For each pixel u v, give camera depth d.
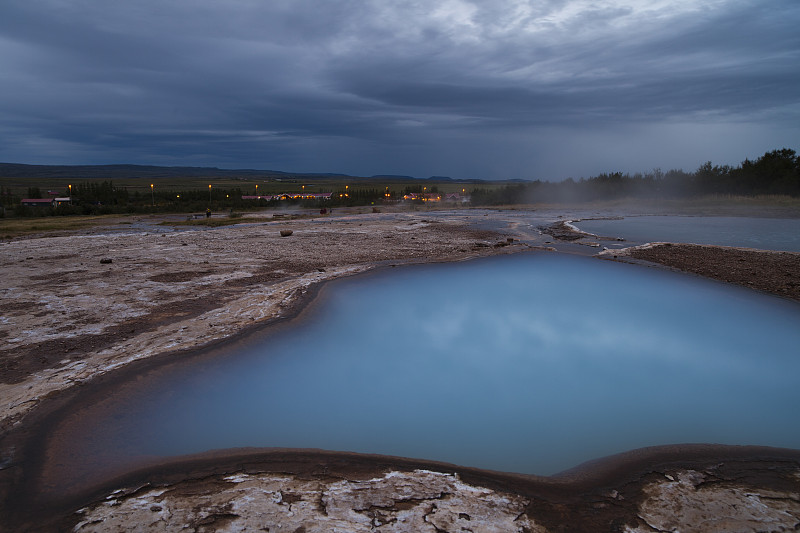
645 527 2.72
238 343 6.23
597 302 8.66
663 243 15.59
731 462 3.53
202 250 14.79
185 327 6.78
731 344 6.45
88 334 6.46
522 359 5.97
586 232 20.45
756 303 8.41
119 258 12.98
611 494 3.11
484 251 14.55
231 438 3.99
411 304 8.48
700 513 2.84
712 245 15.24
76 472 3.39
